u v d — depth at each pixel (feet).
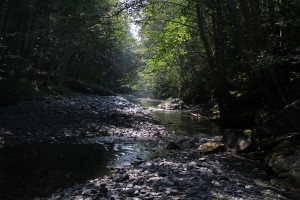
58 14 116.16
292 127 42.73
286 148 34.42
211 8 77.05
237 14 61.31
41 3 103.76
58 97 115.96
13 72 91.25
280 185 30.63
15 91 90.33
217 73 81.00
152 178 31.22
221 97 81.25
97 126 67.41
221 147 48.06
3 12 98.73
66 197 26.71
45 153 43.86
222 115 80.94
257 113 65.72
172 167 36.47
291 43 58.29
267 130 45.24
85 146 50.31
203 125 81.00
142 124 76.23
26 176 33.50
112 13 71.36
